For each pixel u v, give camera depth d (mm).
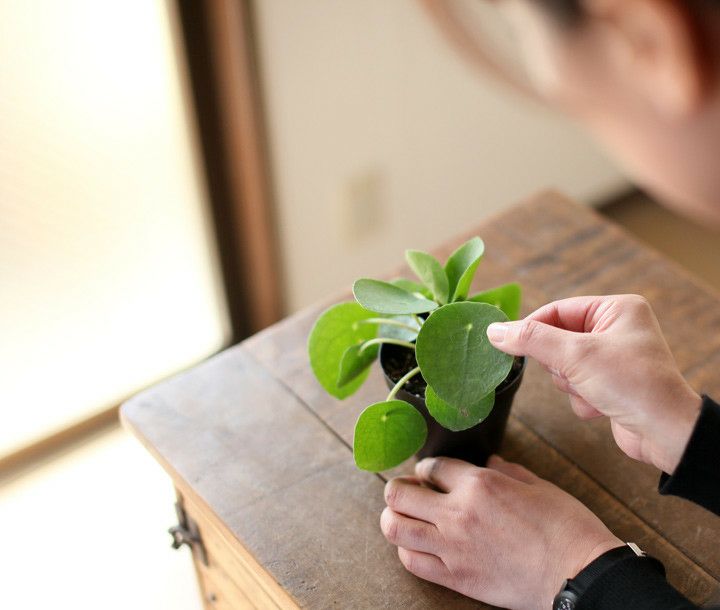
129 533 1268
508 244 968
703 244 1888
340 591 756
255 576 825
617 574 714
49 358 1334
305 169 1334
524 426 837
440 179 1527
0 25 1028
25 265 1211
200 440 836
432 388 705
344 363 772
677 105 399
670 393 704
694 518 784
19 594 1196
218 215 1348
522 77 508
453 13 528
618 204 1972
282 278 1477
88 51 1095
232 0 1080
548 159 1682
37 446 1363
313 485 809
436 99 1374
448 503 761
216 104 1205
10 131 1098
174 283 1405
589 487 802
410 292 773
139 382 1455
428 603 751
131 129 1185
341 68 1228
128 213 1271
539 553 735
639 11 380
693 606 697
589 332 770
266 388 869
